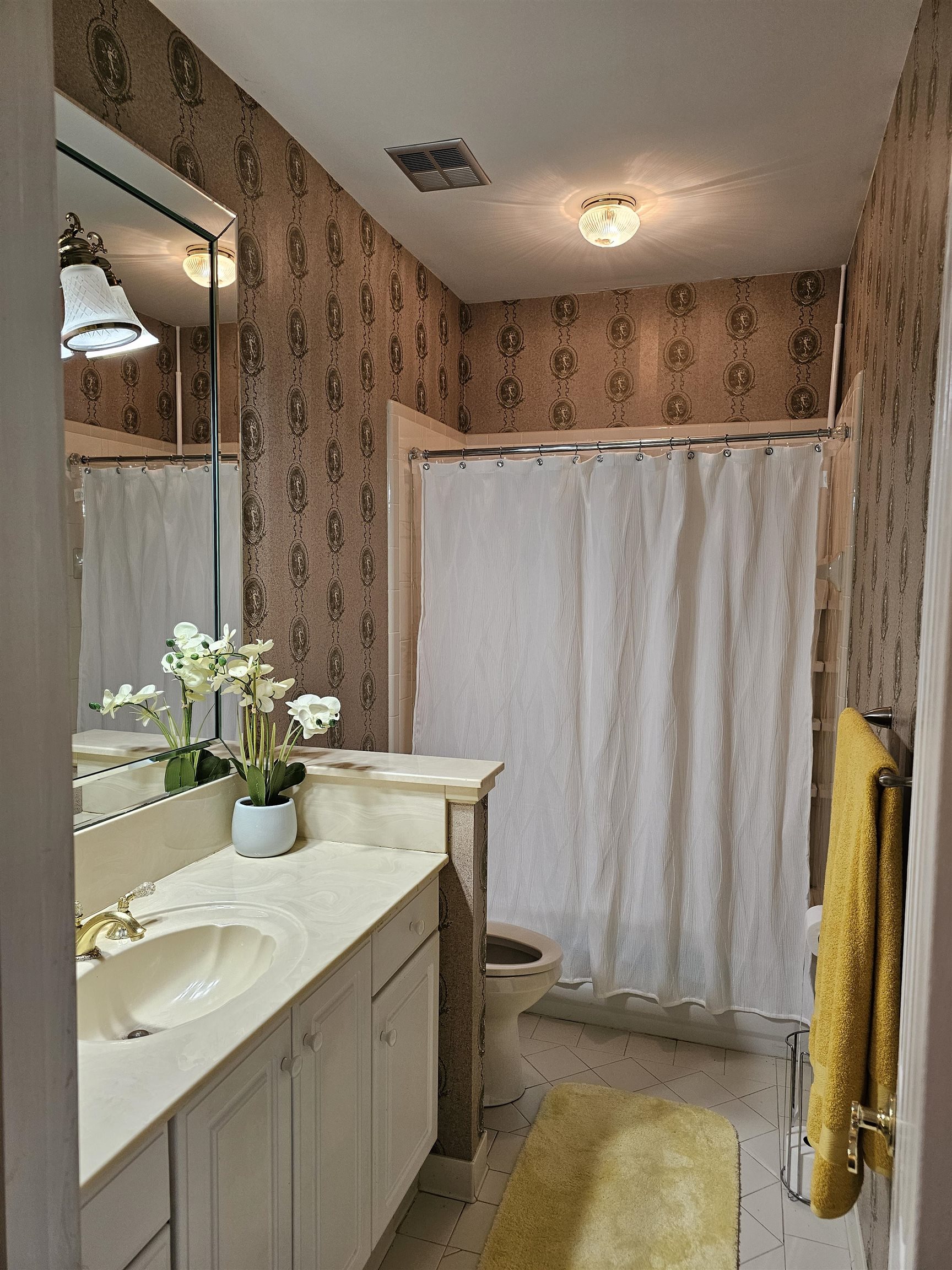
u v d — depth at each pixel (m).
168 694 1.75
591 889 2.68
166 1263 1.01
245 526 2.02
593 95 2.02
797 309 3.19
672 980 2.64
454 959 1.93
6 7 0.36
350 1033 1.48
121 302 1.59
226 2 1.68
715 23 1.75
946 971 0.56
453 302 3.46
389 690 2.88
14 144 0.37
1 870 0.37
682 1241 1.82
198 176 1.83
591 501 2.64
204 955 1.51
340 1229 1.46
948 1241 0.56
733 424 3.28
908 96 1.77
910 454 1.50
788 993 2.55
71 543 1.48
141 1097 1.00
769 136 2.18
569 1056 2.58
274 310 2.12
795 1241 1.83
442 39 1.80
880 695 1.75
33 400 0.38
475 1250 1.81
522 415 3.53
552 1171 2.04
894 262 1.84
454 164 2.35
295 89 1.99
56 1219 0.40
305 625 2.31
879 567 1.83
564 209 2.63
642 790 2.64
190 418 1.80
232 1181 1.14
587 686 2.69
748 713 2.54
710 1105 2.32
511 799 2.77
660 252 2.98
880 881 1.12
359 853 1.90
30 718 0.38
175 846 1.75
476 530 2.78
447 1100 1.98
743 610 2.52
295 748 2.23
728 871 2.57
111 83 1.57
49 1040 0.40
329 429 2.43
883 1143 1.11
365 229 2.63
